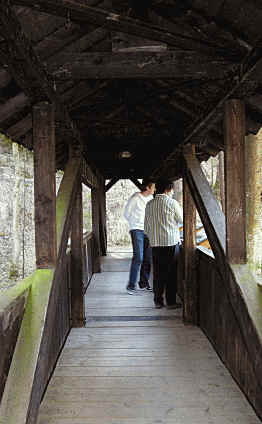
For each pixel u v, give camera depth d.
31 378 1.94
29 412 1.86
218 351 3.39
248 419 2.38
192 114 3.88
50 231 2.63
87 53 2.45
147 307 4.98
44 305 2.31
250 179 10.28
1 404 1.83
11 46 1.81
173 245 4.77
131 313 4.72
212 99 2.90
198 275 4.26
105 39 2.64
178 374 3.02
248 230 10.31
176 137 4.64
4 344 1.87
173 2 2.34
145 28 2.05
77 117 4.42
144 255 5.97
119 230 15.94
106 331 4.07
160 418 2.41
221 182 12.34
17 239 11.20
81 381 2.92
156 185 4.77
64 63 2.44
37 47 2.42
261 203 10.20
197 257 4.27
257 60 1.97
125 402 2.61
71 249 4.25
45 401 2.62
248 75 2.15
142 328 4.16
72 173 3.78
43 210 2.63
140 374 3.03
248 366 2.55
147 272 5.98
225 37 2.37
